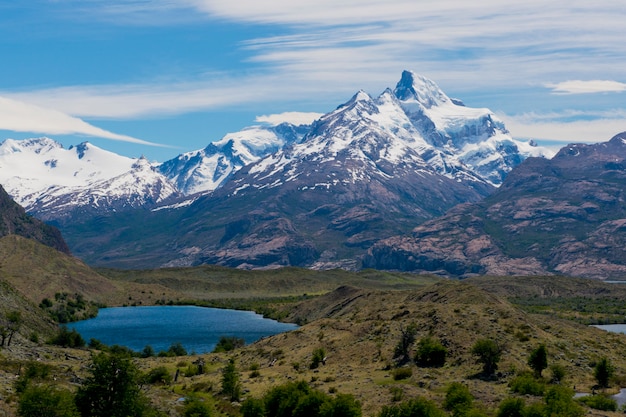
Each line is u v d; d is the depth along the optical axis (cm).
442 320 14562
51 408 8562
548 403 9850
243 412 10825
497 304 18000
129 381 9075
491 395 10812
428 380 11881
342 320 17212
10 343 15212
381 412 9869
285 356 15162
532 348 13188
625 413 10138
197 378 13975
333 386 11844
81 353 16575
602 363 11950
